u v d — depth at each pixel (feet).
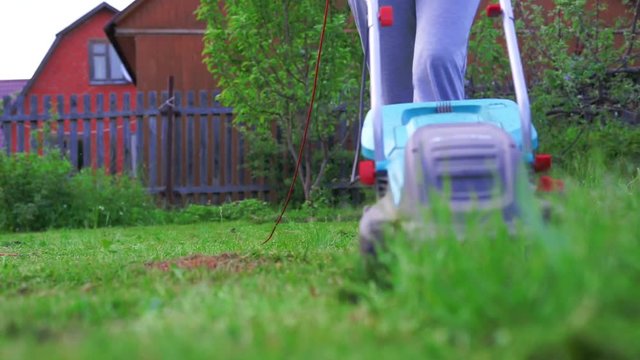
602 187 12.60
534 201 9.80
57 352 6.97
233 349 6.81
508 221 9.68
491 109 12.09
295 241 20.79
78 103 47.26
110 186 42.75
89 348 7.02
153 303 9.80
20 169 40.73
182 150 47.70
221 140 47.88
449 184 9.92
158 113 47.26
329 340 7.11
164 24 69.10
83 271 14.71
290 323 7.83
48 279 13.97
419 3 13.60
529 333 6.68
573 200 9.80
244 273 12.93
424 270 8.07
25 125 47.24
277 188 47.60
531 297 7.27
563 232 8.25
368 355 6.61
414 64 13.23
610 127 33.83
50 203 40.98
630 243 8.16
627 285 7.06
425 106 12.24
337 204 45.06
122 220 42.04
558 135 34.40
